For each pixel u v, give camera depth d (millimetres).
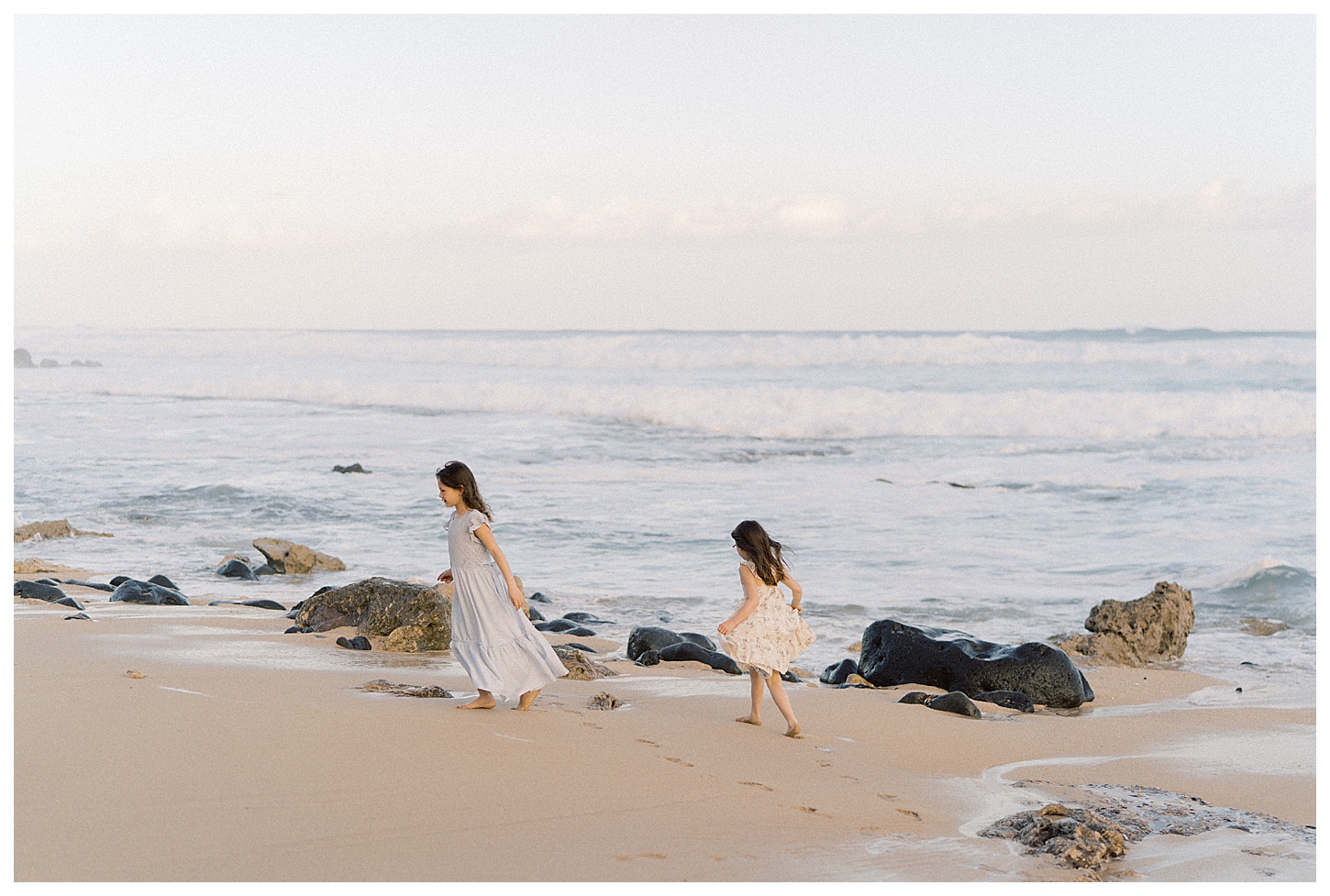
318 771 4824
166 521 18047
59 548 15688
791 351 51219
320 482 21859
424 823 4340
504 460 25672
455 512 6605
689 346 61812
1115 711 8836
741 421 32531
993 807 5395
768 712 7363
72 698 5781
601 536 17219
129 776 4578
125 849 3869
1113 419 31906
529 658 6402
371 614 9156
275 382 42344
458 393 38312
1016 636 11680
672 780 5203
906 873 4238
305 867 3842
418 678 7371
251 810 4316
